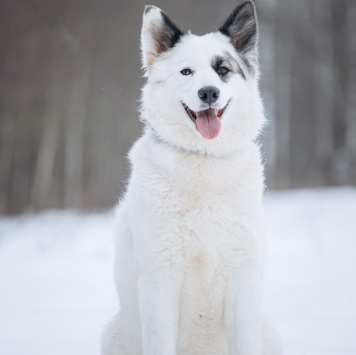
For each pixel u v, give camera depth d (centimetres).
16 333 660
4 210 2448
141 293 481
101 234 1504
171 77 522
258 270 482
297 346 574
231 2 3353
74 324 697
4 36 2816
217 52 527
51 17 2798
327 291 793
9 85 2856
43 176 2775
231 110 514
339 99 3036
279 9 3525
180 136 504
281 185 2434
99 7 2883
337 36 3150
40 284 954
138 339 509
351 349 557
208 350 505
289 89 3469
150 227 479
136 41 2911
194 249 479
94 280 973
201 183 486
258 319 476
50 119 2856
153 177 491
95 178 2844
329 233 1304
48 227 1673
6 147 2980
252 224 484
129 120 2845
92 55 2853
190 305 487
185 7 3183
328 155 2905
